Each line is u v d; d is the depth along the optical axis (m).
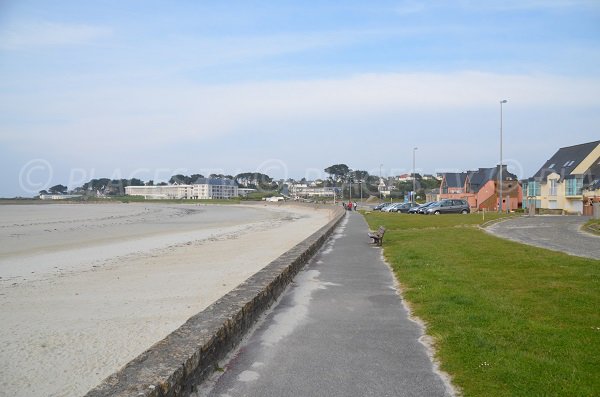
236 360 5.70
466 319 6.94
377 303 8.73
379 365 5.48
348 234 25.39
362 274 12.13
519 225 28.41
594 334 6.06
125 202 142.50
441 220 34.94
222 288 11.49
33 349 6.91
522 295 8.43
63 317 8.95
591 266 11.41
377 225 30.88
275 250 20.23
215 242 25.31
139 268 15.82
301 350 6.06
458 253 14.75
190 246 23.41
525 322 6.65
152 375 4.09
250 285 8.30
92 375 5.85
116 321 8.48
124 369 4.24
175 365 4.35
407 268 12.30
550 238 19.95
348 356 5.81
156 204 127.75
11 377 5.81
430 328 6.84
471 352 5.58
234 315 6.20
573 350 5.48
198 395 4.69
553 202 55.31
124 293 11.29
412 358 5.70
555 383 4.61
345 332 6.86
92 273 15.10
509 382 4.71
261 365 5.52
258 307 7.66
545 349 5.55
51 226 41.22
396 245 18.59
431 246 17.05
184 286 11.95
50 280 13.97
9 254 21.17
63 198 161.50
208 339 5.17
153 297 10.64
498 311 7.32
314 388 4.86
